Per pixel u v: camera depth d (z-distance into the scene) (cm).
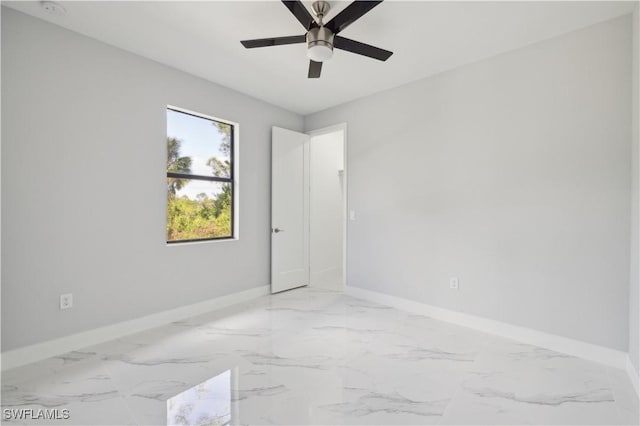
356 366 213
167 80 288
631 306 203
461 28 227
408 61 279
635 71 198
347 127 387
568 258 232
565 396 180
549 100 240
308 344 248
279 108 405
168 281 292
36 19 214
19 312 209
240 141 356
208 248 326
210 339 256
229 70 299
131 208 264
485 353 233
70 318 232
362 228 373
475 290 281
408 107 328
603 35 217
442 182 302
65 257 229
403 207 333
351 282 386
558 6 201
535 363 218
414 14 210
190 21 221
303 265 431
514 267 258
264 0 198
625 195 209
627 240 209
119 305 258
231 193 360
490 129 271
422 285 318
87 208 239
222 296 340
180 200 315
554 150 238
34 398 175
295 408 169
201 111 315
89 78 239
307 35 199
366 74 306
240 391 184
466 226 286
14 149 205
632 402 174
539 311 246
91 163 241
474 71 279
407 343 250
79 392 181
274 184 389
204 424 156
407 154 329
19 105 207
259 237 382
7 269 204
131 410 166
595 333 221
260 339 257
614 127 213
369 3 168
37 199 215
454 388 188
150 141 276
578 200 228
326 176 495
